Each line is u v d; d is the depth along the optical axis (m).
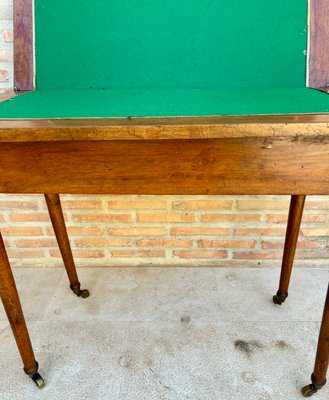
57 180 0.63
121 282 1.34
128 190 0.63
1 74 1.14
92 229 1.35
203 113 0.61
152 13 0.98
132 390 0.92
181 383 0.93
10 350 1.06
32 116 0.62
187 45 0.99
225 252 1.39
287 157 0.58
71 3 0.98
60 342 1.07
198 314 1.17
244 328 1.10
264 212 1.29
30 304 1.24
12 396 0.92
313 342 1.05
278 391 0.90
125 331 1.11
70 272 1.21
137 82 1.02
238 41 0.98
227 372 0.96
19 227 1.35
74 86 1.02
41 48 1.01
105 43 1.00
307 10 0.95
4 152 0.61
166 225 1.33
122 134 0.54
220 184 0.61
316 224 1.32
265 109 0.63
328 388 0.91
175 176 0.61
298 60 0.98
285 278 1.14
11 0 1.05
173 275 1.37
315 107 0.64
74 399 0.90
